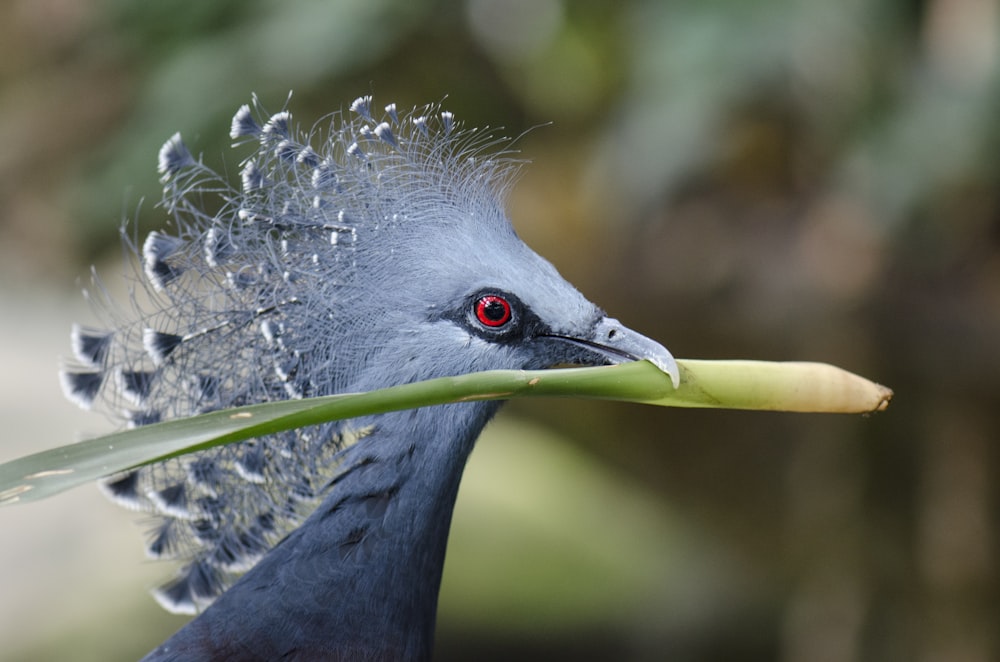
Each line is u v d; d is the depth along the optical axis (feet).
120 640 34.14
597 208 39.52
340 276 19.16
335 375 19.13
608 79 40.47
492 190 20.65
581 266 42.04
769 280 38.65
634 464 47.93
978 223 35.65
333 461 19.56
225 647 18.06
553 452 47.44
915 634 40.86
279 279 18.94
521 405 48.73
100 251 41.50
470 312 19.48
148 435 13.33
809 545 43.11
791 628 43.19
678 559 45.80
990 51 31.89
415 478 18.99
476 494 43.42
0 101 49.65
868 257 36.81
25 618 33.96
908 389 39.22
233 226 19.22
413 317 19.35
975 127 31.37
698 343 41.22
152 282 18.90
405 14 36.19
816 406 16.43
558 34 39.60
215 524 19.47
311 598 18.44
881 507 41.42
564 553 43.19
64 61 48.01
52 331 44.11
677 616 44.32
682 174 33.83
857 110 32.83
